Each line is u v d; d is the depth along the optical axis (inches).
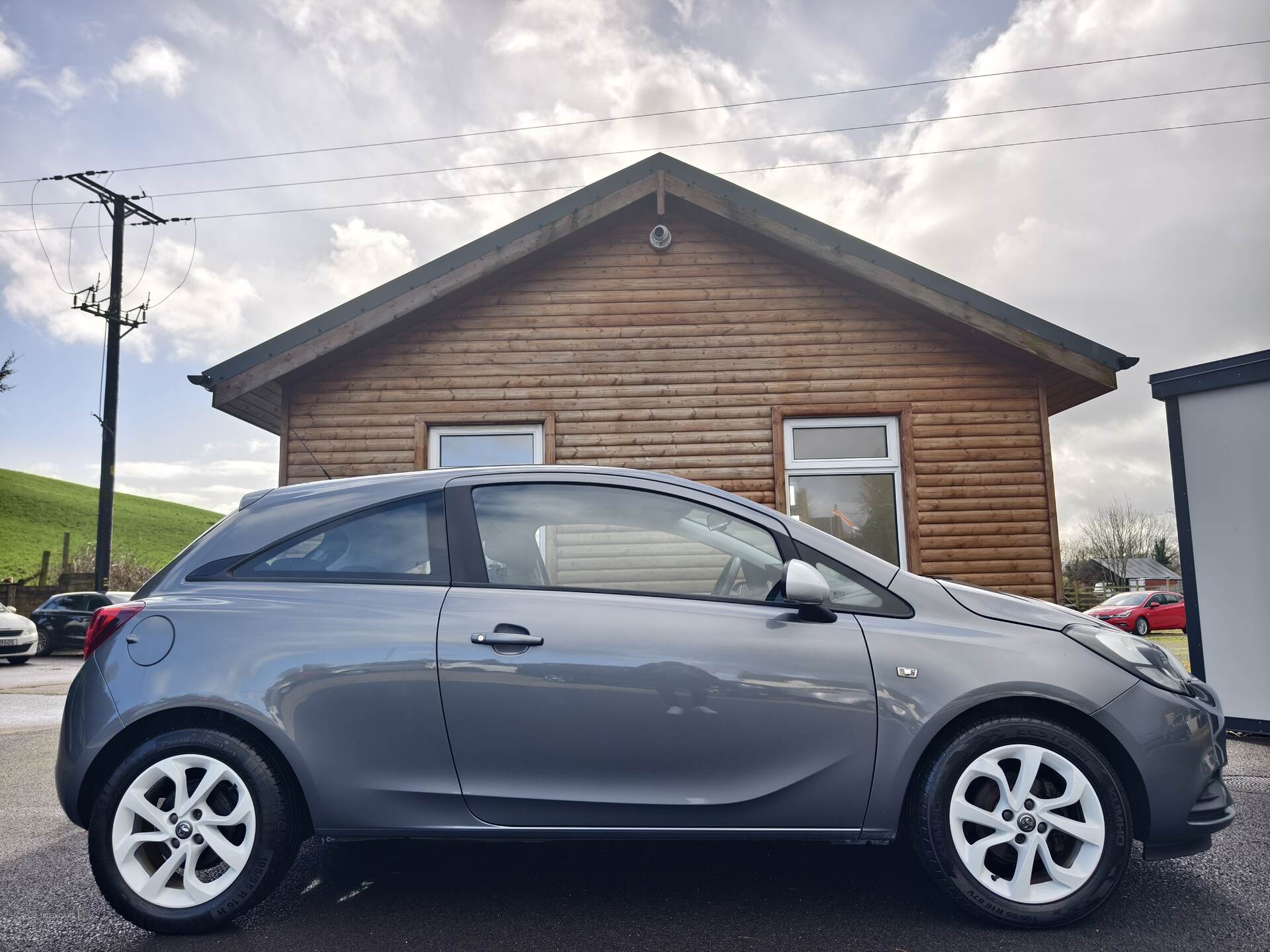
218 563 127.8
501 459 328.2
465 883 133.3
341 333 310.2
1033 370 327.0
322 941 111.2
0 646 637.9
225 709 116.7
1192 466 260.8
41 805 186.9
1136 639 126.0
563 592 124.2
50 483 2340.1
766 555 126.7
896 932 112.0
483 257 317.1
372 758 117.3
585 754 117.2
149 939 112.6
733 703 117.0
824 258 314.7
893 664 117.9
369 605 122.3
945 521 319.6
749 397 328.5
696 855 146.8
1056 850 117.2
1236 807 169.5
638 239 337.4
